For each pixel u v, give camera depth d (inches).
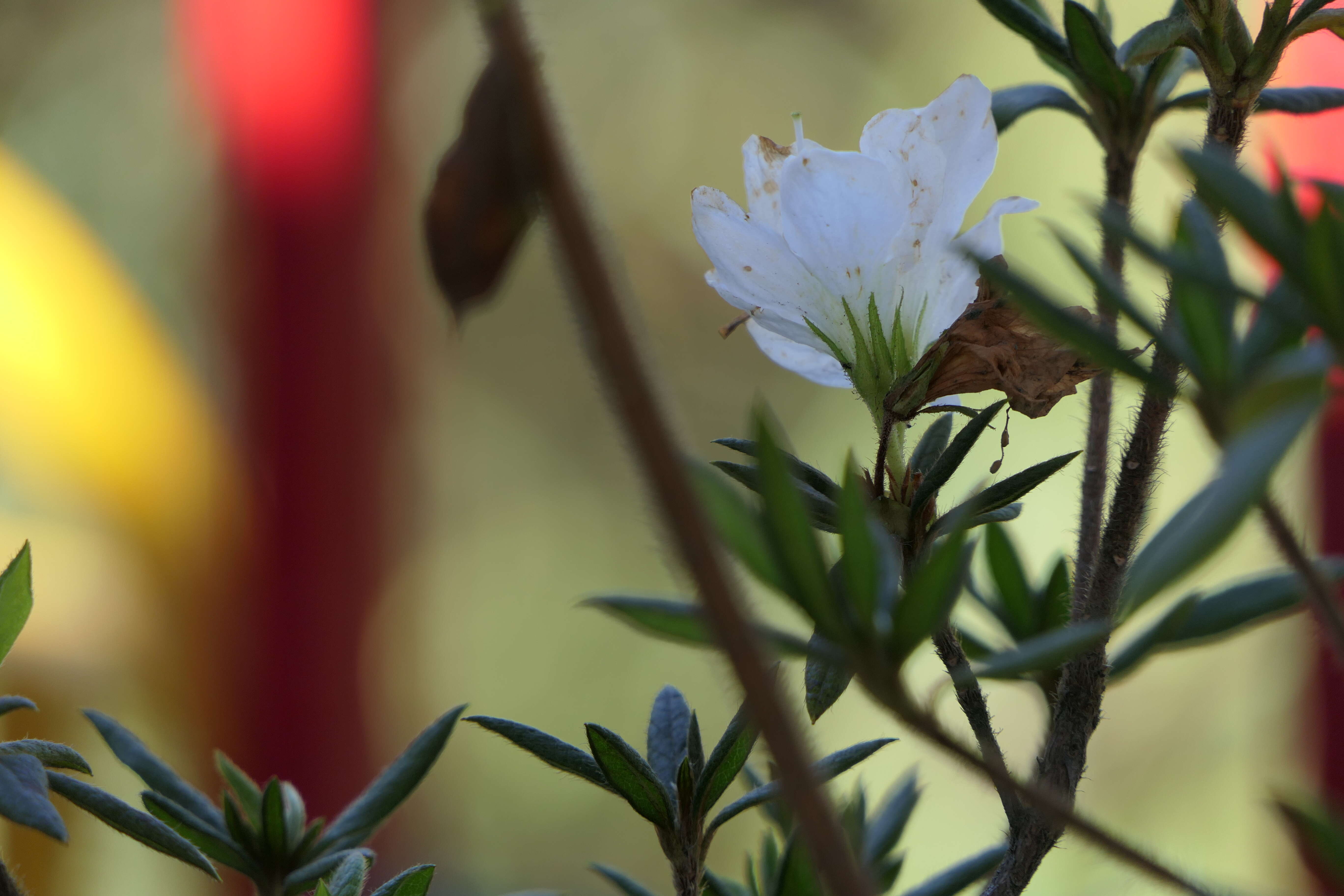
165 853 49.5
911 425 51.1
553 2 171.9
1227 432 47.2
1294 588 50.2
